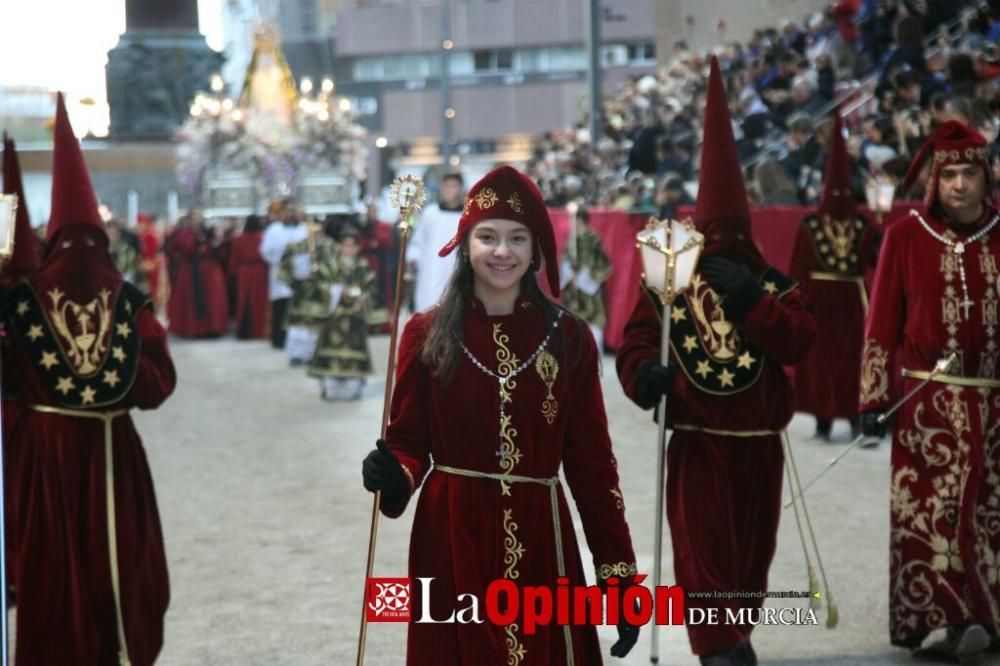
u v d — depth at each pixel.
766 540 9.62
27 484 9.18
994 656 9.98
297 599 11.76
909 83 21.34
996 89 17.98
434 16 94.00
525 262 6.73
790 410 9.63
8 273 9.51
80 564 9.13
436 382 6.75
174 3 66.31
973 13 24.03
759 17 33.06
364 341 24.78
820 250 18.09
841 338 18.12
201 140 50.97
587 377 6.89
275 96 52.25
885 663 9.84
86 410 9.20
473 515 6.70
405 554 13.18
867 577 11.95
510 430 6.71
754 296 9.32
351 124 52.78
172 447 19.78
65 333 9.20
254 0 95.38
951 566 9.76
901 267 10.09
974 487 9.72
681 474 9.58
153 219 57.34
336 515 14.98
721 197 9.61
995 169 15.31
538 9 91.75
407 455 6.74
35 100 47.59
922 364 9.97
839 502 14.76
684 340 9.49
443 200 21.23
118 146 64.12
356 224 40.88
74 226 9.29
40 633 9.13
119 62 65.31
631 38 71.94
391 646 10.48
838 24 27.41
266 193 50.97
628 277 27.50
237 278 38.62
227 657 10.24
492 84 93.69
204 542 13.90
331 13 97.94
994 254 9.90
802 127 22.94
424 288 21.05
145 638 9.45
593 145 37.72
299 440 20.16
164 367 9.60
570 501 15.16
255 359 32.84
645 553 12.85
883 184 18.03
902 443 10.02
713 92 9.66
